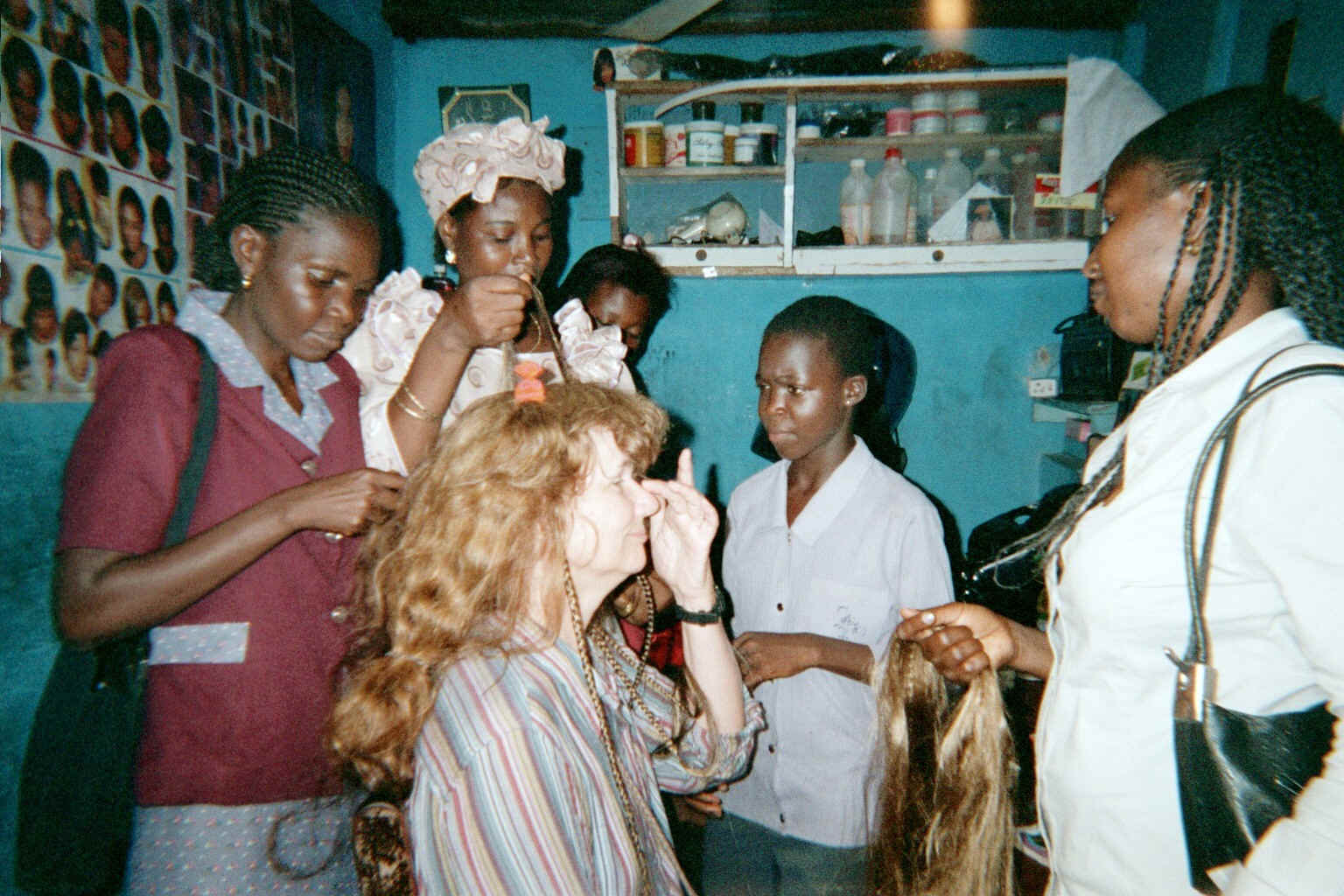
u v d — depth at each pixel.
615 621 1.00
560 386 0.82
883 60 2.34
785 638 1.21
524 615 0.76
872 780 1.15
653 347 2.76
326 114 2.18
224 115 1.67
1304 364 0.64
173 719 0.88
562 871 0.63
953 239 2.53
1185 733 0.68
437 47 2.66
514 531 0.72
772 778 1.27
